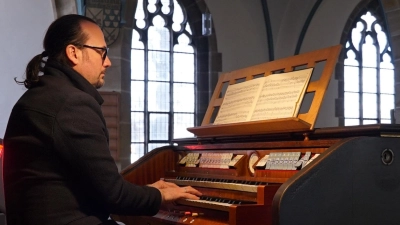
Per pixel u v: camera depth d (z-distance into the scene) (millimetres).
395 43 9930
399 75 9867
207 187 3922
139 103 12117
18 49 5324
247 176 3771
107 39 9633
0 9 5145
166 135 12391
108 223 2920
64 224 2746
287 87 3773
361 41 14422
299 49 13250
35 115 2801
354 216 3025
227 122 4137
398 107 9883
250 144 3873
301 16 13023
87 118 2801
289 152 3506
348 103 14297
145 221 4359
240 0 12625
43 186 2770
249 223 3094
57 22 3096
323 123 13797
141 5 12219
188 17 12633
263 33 12922
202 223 3646
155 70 12320
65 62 3057
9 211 2838
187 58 12625
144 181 4645
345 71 14227
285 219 2846
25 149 2803
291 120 3434
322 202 2945
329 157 2988
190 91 12633
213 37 12461
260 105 3910
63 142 2744
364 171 3066
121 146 10398
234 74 4484
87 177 2766
